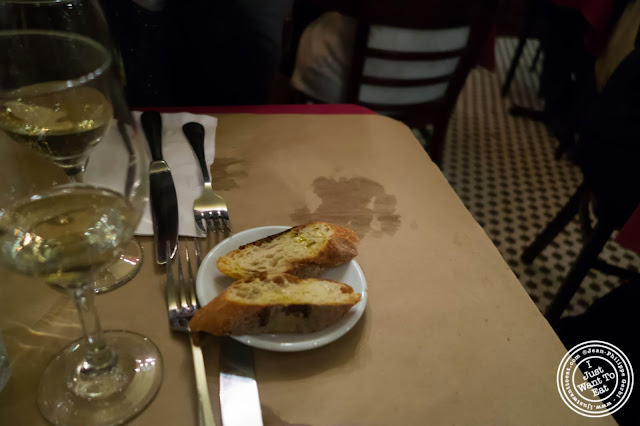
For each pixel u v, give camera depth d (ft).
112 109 1.50
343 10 4.68
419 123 5.75
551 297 5.09
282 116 2.86
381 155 2.60
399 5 4.41
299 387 1.43
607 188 3.84
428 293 1.79
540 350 1.61
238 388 1.38
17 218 1.41
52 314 1.60
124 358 1.45
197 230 1.94
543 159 7.66
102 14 2.85
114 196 1.42
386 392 1.44
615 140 3.72
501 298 1.79
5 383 1.35
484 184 6.94
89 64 1.92
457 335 1.64
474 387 1.48
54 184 1.71
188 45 4.10
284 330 1.52
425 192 2.35
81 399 1.34
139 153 1.50
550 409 1.43
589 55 6.63
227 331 1.48
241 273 1.66
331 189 2.30
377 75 5.16
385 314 1.69
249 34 3.91
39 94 1.80
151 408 1.35
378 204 2.23
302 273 1.73
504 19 12.50
